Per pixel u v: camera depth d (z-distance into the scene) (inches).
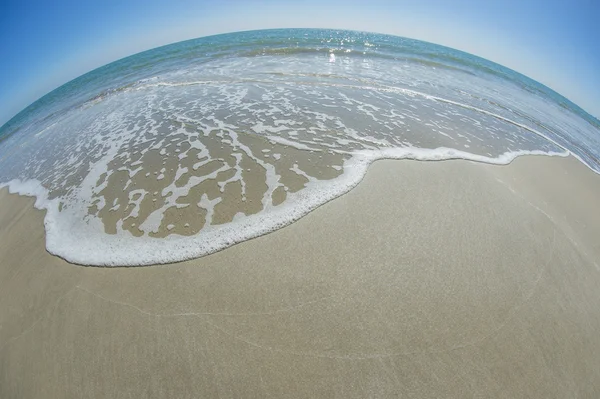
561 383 114.0
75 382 115.0
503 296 142.3
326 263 152.7
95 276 155.6
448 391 108.2
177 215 191.6
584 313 140.1
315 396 106.3
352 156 244.2
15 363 124.0
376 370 112.7
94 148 289.3
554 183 245.1
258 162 239.3
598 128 534.9
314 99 372.2
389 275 147.3
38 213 214.7
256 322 128.1
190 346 121.4
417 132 291.6
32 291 153.3
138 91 462.0
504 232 178.5
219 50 710.5
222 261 156.6
